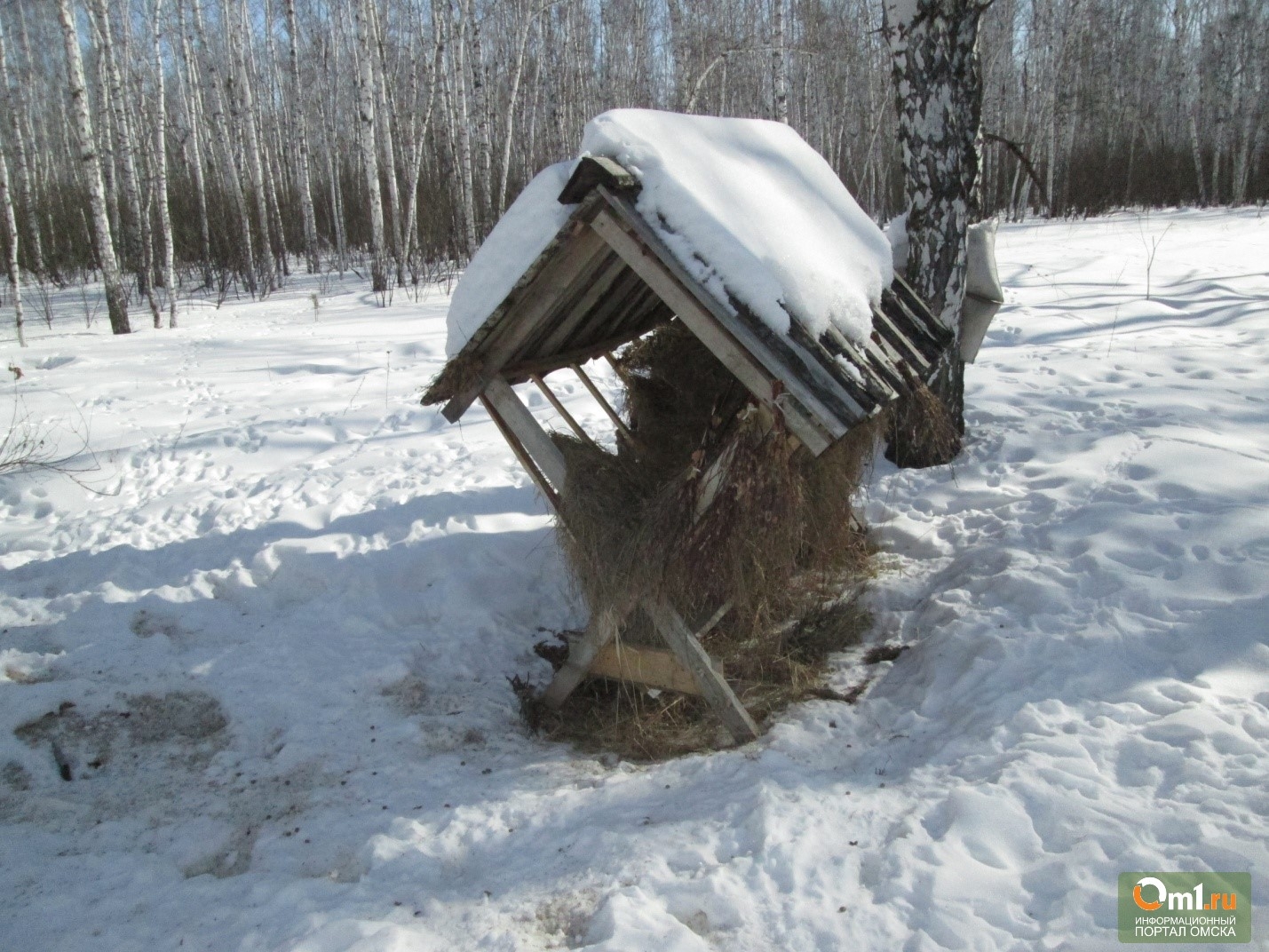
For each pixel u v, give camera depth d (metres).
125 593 4.94
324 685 4.10
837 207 4.23
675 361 4.48
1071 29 26.56
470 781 3.42
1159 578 3.97
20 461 6.65
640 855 2.75
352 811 3.25
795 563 3.97
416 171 18.88
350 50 29.72
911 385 3.88
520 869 2.83
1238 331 9.12
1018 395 7.20
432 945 2.47
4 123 25.31
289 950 2.43
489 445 7.07
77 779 3.51
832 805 2.88
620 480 3.70
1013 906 2.35
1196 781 2.70
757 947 2.34
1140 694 3.21
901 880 2.47
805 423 3.03
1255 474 4.91
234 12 25.58
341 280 20.14
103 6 16.92
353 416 7.89
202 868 3.03
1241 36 30.05
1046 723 3.12
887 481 5.92
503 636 4.63
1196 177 30.17
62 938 2.60
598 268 3.56
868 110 27.30
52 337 13.31
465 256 19.61
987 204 26.30
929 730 3.38
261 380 9.45
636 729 3.75
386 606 4.82
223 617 4.75
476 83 19.55
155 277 20.56
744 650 4.12
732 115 24.53
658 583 3.43
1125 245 16.31
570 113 24.02
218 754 3.64
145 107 22.56
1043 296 11.78
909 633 4.31
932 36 5.39
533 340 3.77
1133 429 5.98
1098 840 2.50
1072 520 4.74
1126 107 34.16
